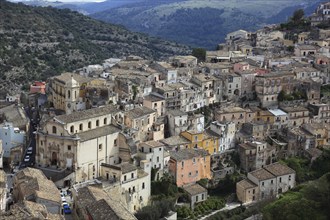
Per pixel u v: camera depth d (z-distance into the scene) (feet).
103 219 454.40
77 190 545.44
